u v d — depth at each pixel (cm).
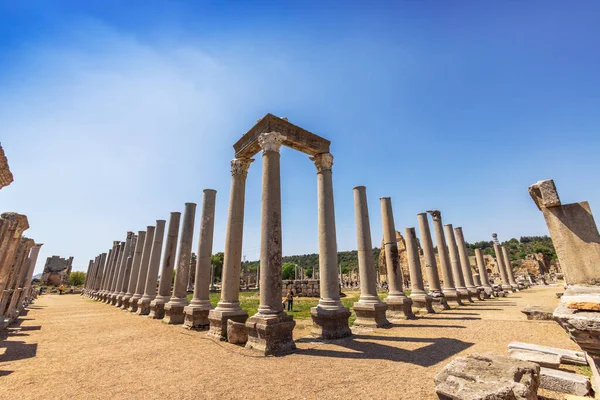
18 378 618
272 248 923
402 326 1238
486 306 1922
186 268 1541
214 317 1038
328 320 1009
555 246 530
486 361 501
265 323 822
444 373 479
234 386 561
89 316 1780
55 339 1048
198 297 1283
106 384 580
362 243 1359
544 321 1195
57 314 1909
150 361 744
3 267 1216
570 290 491
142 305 1867
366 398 498
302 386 557
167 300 1677
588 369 598
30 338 1072
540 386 541
